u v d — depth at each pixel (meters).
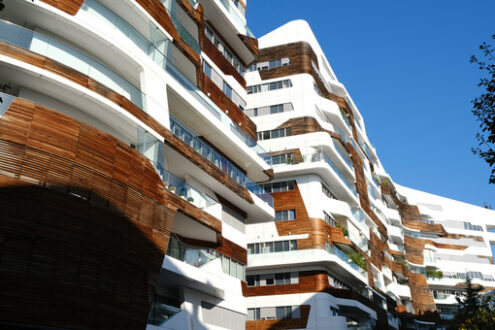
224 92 29.33
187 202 20.08
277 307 39.34
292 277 40.12
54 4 16.95
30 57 15.28
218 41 30.92
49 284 13.17
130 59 19.53
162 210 17.94
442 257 77.31
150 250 16.75
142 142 18.38
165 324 19.03
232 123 28.44
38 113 14.28
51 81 15.82
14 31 15.43
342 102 54.16
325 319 37.38
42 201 13.58
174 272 19.64
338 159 46.91
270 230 41.75
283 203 42.56
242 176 28.12
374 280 51.88
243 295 26.42
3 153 13.21
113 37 18.72
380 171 73.44
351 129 56.00
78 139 15.02
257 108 47.66
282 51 49.72
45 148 14.09
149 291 16.34
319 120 47.09
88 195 14.82
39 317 12.76
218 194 26.36
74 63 16.89
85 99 16.88
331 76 58.91
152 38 22.06
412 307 63.91
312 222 40.81
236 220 28.05
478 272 76.06
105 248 14.95
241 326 25.59
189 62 24.38
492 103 15.09
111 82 18.09
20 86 16.25
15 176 13.23
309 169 42.47
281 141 45.19
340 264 40.34
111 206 15.49
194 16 25.25
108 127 18.66
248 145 29.66
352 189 49.62
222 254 25.55
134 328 15.45
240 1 34.94
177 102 23.11
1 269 12.41
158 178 18.12
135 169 16.91
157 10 21.27
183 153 21.22
